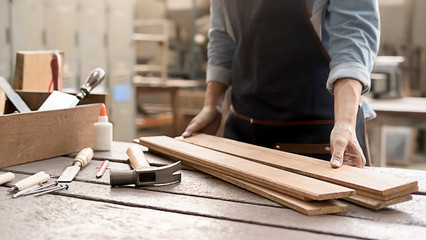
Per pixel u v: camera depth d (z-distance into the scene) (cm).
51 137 145
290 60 162
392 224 89
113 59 460
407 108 308
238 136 183
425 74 738
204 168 128
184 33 955
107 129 157
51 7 386
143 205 100
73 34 411
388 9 754
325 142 162
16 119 134
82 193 108
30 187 111
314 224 89
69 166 133
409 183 99
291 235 84
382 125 308
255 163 121
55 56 169
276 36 162
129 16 475
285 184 101
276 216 93
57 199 104
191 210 96
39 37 377
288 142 168
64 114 149
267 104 171
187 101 712
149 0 959
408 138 606
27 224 89
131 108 489
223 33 188
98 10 436
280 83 166
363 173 108
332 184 101
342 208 95
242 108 181
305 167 116
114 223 90
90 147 160
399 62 379
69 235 84
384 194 95
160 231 86
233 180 115
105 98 165
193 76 916
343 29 136
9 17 352
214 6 187
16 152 135
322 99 162
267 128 171
